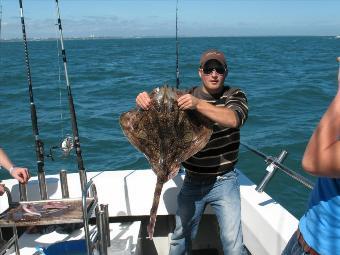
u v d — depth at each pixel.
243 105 3.39
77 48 106.81
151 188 4.22
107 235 3.67
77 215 3.40
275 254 3.29
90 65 40.91
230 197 3.55
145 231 4.41
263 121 13.64
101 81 25.81
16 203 3.76
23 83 24.64
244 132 12.19
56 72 32.16
